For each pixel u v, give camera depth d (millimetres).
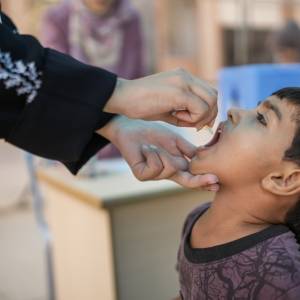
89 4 2029
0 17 771
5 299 2191
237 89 1607
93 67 708
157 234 1354
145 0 5676
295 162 683
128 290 1324
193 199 1400
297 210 729
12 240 2941
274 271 659
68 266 1600
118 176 1490
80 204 1423
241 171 714
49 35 2043
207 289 725
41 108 680
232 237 737
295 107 692
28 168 1751
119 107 701
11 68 651
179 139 834
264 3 5582
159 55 5906
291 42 2307
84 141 709
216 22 6113
